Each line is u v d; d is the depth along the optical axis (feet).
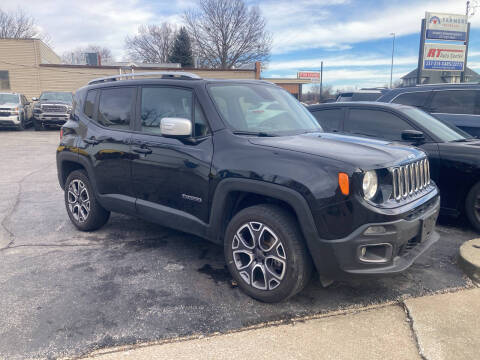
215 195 10.92
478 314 9.84
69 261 13.12
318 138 11.39
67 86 88.02
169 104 12.69
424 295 10.86
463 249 13.02
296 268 9.66
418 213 10.18
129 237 15.47
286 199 9.53
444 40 85.05
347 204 8.97
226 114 11.66
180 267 12.68
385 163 9.58
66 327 9.30
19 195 22.33
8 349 8.48
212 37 172.45
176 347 8.59
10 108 61.26
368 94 46.68
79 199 15.90
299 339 8.87
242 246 10.59
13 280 11.71
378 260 9.32
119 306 10.25
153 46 212.23
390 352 8.43
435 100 22.71
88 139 14.97
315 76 235.61
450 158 15.62
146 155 12.75
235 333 9.09
